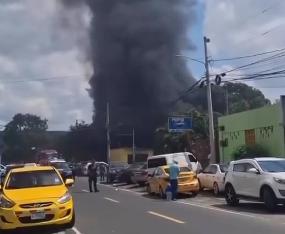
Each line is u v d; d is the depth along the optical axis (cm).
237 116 3531
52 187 1422
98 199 2484
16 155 12444
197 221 1495
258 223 1415
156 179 2627
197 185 2558
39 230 1408
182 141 5012
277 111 3016
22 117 13300
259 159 1856
